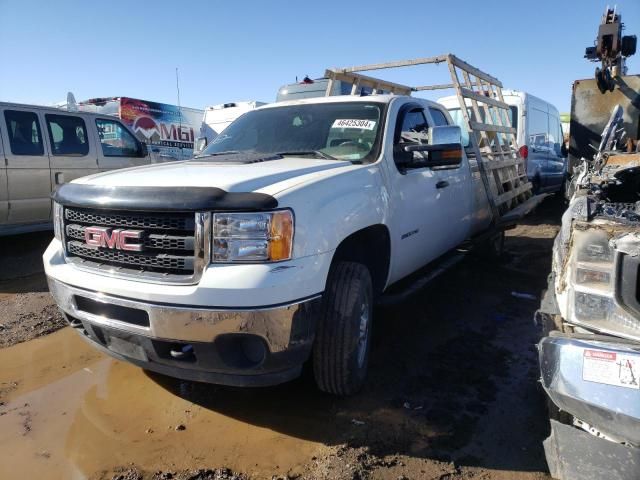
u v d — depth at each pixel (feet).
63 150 26.08
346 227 10.02
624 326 6.64
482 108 21.94
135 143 30.27
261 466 8.73
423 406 10.63
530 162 33.01
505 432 9.75
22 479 8.39
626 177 10.88
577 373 6.37
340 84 24.84
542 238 27.53
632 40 19.16
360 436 9.57
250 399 10.87
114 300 9.07
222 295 8.29
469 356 13.00
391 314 15.93
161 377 11.87
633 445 6.28
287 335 8.70
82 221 10.02
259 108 15.64
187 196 8.63
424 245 14.48
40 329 14.74
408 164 13.10
